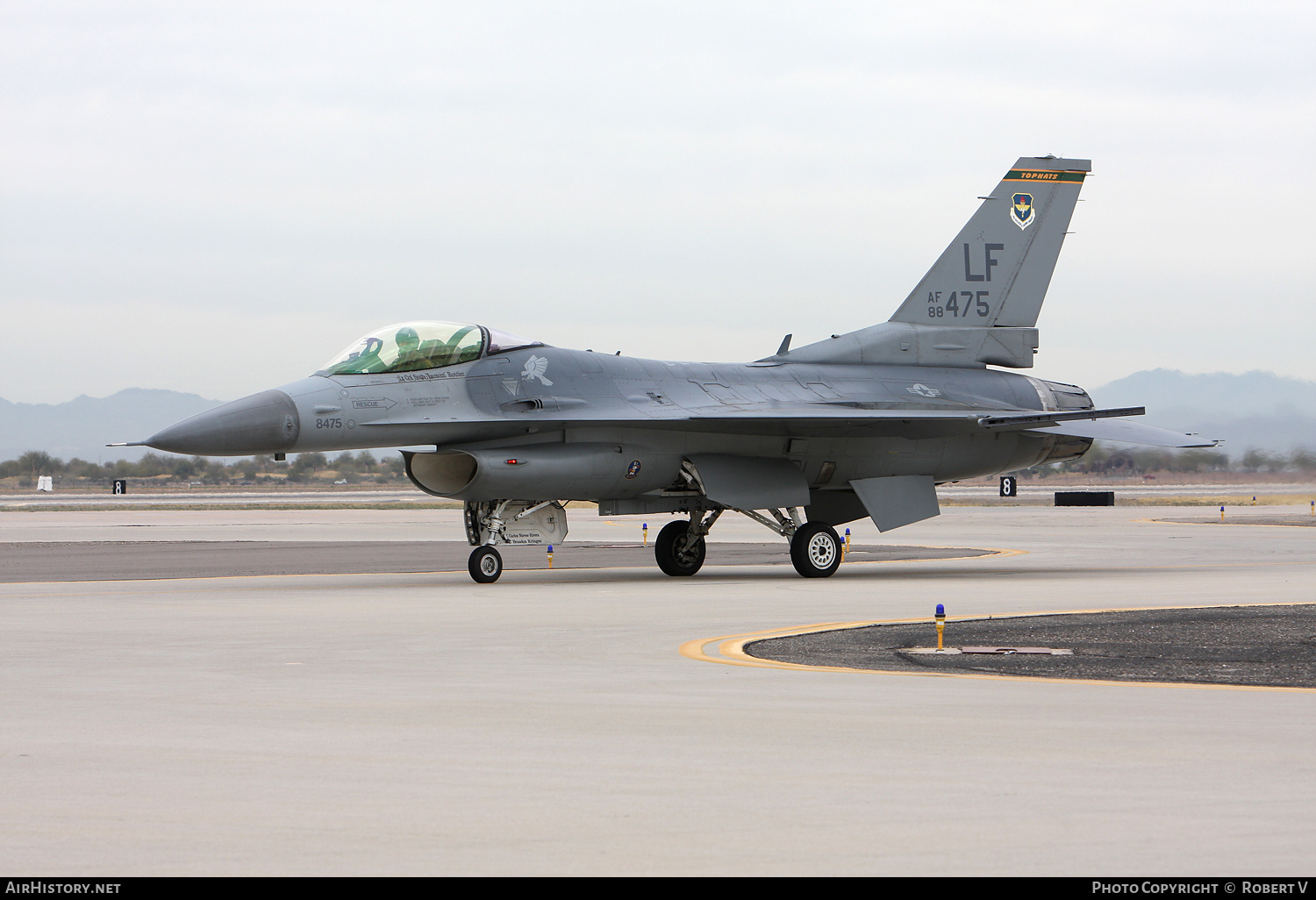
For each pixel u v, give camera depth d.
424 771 25.72
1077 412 84.50
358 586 77.06
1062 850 20.30
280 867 19.58
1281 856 19.94
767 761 26.61
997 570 90.44
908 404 91.12
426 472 84.75
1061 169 99.62
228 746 28.22
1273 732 29.61
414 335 81.31
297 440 77.06
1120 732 29.64
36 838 21.09
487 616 57.38
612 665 41.28
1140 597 65.88
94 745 28.33
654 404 84.38
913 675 38.81
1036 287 99.12
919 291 96.62
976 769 25.75
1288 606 60.56
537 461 79.69
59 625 53.69
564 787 24.41
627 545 130.12
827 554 85.00
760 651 45.03
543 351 84.81
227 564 100.50
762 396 88.44
